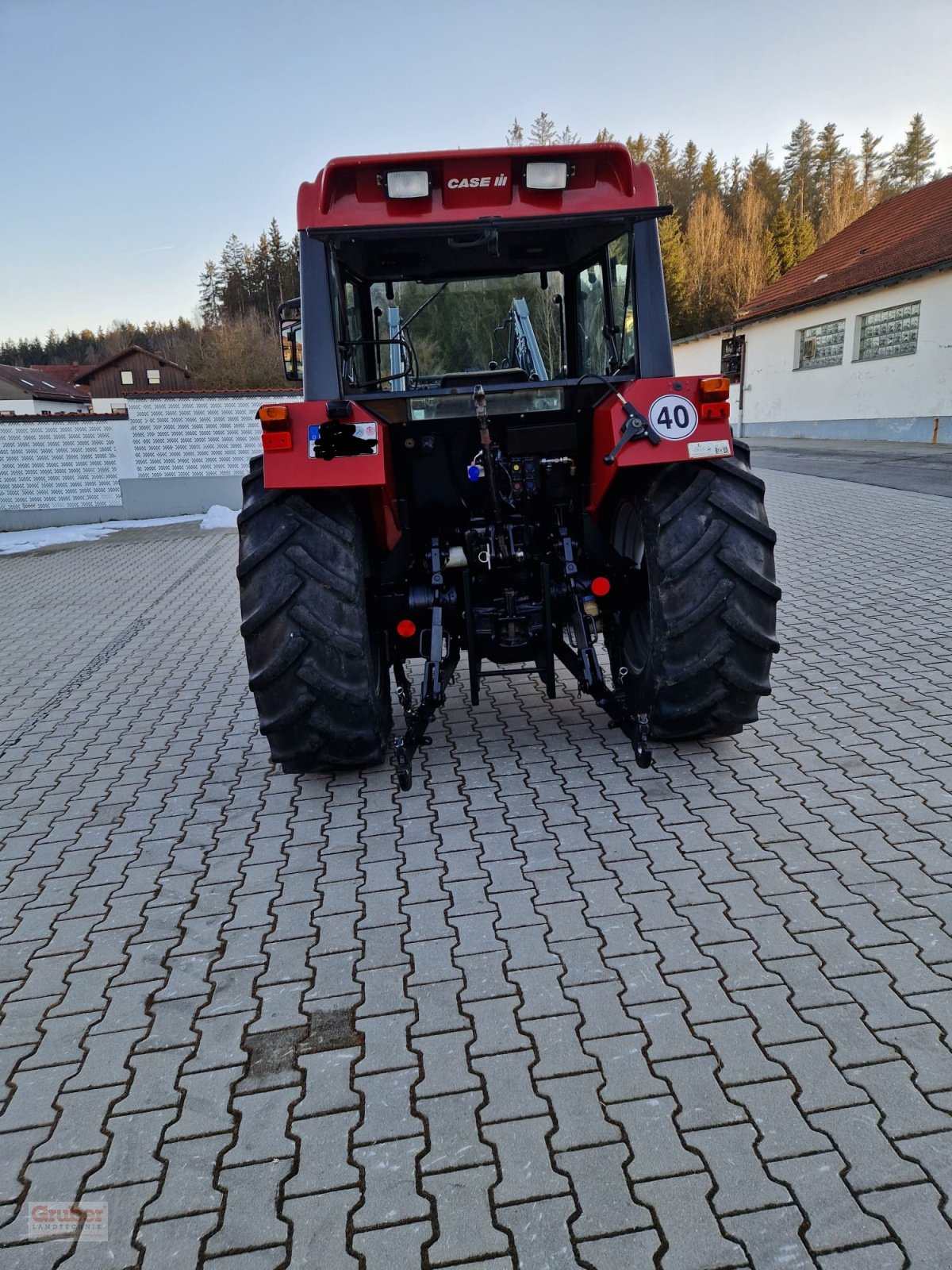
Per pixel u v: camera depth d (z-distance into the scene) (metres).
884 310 17.88
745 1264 1.57
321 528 3.25
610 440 3.17
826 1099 1.90
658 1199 1.70
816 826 3.03
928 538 7.71
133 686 5.56
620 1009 2.21
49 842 3.41
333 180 3.14
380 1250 1.65
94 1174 1.86
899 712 3.96
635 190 3.22
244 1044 2.21
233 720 4.73
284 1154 1.87
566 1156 1.81
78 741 4.57
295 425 3.08
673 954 2.41
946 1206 1.64
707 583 3.22
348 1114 1.96
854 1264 1.55
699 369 26.97
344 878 2.95
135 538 13.28
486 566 3.47
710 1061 2.02
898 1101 1.88
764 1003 2.20
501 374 3.89
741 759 3.60
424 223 3.18
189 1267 1.64
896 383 17.64
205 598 8.33
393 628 3.60
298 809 3.50
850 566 6.99
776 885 2.70
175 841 3.33
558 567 3.61
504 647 3.48
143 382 49.38
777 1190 1.70
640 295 3.29
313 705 3.29
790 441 20.39
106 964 2.58
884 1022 2.10
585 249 3.69
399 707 4.51
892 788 3.26
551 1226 1.66
